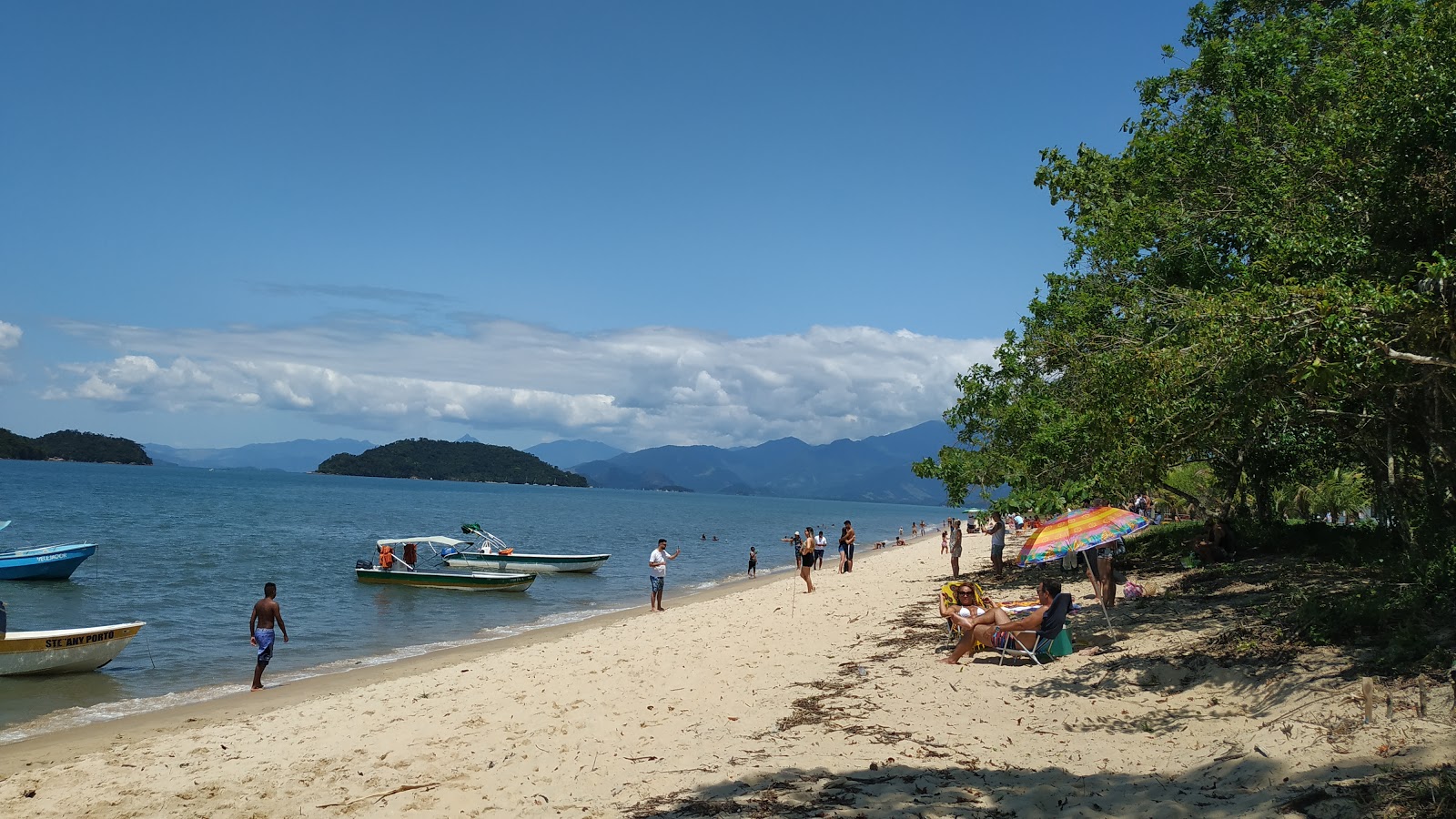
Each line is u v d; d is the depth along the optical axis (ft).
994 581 70.74
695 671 41.83
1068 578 65.72
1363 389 31.07
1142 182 59.00
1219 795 18.66
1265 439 49.75
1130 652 33.40
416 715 36.40
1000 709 28.81
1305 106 47.42
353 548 153.79
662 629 59.72
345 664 55.93
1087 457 50.19
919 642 43.88
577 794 23.80
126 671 52.70
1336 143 37.45
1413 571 30.99
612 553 174.91
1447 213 30.96
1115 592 45.96
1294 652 27.61
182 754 31.55
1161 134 57.88
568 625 74.54
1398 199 32.17
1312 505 98.53
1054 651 34.86
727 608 71.10
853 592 75.46
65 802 25.91
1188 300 36.96
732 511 591.37
